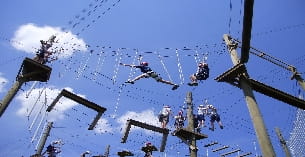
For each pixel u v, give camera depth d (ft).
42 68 39.19
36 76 40.47
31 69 40.11
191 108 49.96
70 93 40.88
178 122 49.78
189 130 46.42
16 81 39.14
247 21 21.81
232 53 36.47
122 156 56.29
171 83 40.09
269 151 27.89
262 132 29.32
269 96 38.42
